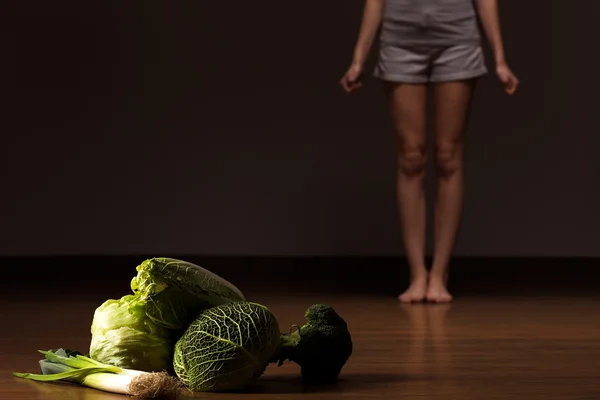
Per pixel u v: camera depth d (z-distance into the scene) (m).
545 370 2.52
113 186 6.02
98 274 5.54
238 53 6.02
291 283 5.08
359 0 6.00
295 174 6.02
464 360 2.68
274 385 2.30
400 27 4.34
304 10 6.00
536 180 5.98
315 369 2.31
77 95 6.01
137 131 6.02
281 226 6.03
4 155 5.99
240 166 6.03
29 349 2.85
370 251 6.01
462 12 4.30
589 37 5.96
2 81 5.98
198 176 6.04
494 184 6.00
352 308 4.00
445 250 4.36
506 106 5.98
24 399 2.12
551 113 5.98
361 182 6.00
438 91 4.37
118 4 6.00
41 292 4.56
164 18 6.01
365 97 6.00
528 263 5.85
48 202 6.01
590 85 5.96
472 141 5.98
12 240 6.00
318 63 6.01
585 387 2.29
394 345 2.97
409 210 4.39
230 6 6.02
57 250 6.01
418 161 4.40
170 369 2.26
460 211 4.40
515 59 5.98
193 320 2.26
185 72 6.02
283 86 6.02
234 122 6.03
